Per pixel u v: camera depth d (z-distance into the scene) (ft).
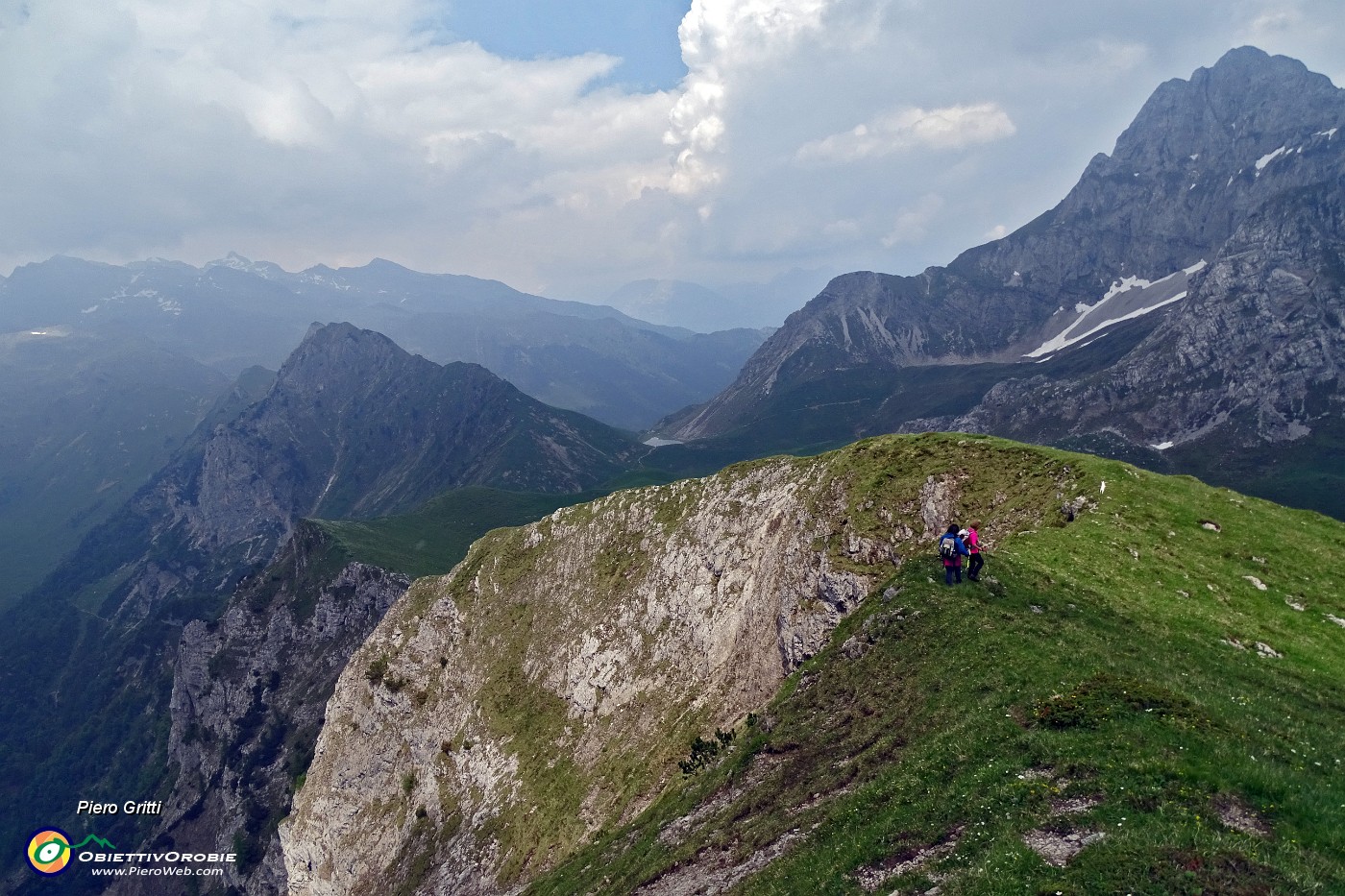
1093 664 108.58
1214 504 173.68
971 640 126.72
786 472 304.71
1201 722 89.20
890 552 199.52
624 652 323.37
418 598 494.59
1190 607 136.77
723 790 148.66
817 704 147.13
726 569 294.25
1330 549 156.87
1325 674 119.34
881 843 89.45
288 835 469.16
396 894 334.03
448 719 400.26
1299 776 77.66
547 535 437.58
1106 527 164.86
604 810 253.03
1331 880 62.08
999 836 78.13
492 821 310.04
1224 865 65.05
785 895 92.73
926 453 228.22
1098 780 81.56
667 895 121.60
